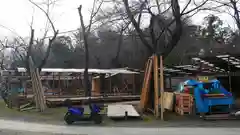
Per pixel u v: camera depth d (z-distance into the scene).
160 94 16.45
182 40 41.84
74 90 35.47
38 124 14.95
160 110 16.50
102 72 33.56
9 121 16.19
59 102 23.98
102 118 15.72
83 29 28.75
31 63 26.42
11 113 19.78
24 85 29.02
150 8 20.67
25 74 31.50
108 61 50.59
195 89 16.36
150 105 18.12
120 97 28.52
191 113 16.39
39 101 20.88
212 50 40.94
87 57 28.47
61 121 16.05
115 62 44.09
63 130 12.79
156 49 19.98
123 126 13.71
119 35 42.22
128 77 36.72
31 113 19.70
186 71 23.95
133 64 45.44
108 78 37.12
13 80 23.45
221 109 16.05
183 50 42.81
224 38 49.00
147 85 17.97
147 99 18.16
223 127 12.45
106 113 17.72
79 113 14.88
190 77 25.95
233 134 10.66
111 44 50.28
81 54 53.56
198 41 47.00
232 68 21.53
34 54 46.06
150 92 18.08
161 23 21.69
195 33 46.97
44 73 34.59
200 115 15.73
